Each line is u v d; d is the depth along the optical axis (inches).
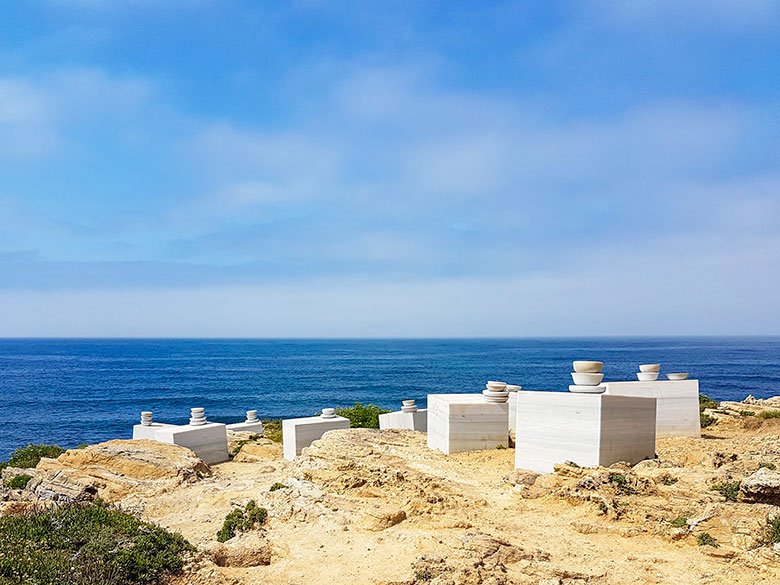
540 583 479.2
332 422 1374.3
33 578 466.3
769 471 593.9
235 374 6328.7
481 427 1000.2
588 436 770.8
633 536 588.4
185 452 1123.9
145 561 516.7
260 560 575.2
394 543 590.9
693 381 1078.4
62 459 1077.8
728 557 522.9
